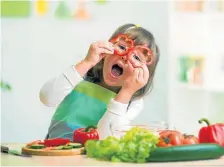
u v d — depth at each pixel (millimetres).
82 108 1699
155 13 2957
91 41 2924
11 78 2861
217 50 3119
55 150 1245
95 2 2922
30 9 2873
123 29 1709
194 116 3107
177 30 3072
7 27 2859
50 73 2895
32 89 2877
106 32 2936
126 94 1485
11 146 1415
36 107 2875
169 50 2951
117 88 1728
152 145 1139
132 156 1131
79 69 1536
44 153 1238
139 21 2955
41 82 2887
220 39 3125
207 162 1146
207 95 3115
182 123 3090
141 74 1510
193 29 3082
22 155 1229
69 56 2906
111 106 1461
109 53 1521
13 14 2859
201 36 3088
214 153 1180
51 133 1703
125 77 1527
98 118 1699
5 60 2859
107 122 1438
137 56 1554
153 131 1229
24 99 2867
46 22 2887
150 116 2951
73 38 2910
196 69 3041
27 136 2865
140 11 2955
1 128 2840
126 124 1452
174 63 3045
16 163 1121
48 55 2895
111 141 1161
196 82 3027
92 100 1708
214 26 3135
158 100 2953
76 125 1679
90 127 1392
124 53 1556
